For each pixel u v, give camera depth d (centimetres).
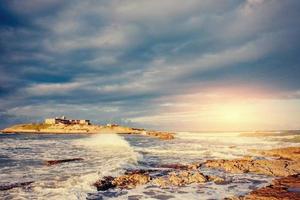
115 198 1323
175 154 3091
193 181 1700
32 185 1485
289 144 4525
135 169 2038
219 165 2280
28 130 13675
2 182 1566
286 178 1777
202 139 6362
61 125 14038
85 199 1259
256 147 3941
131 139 6341
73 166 2136
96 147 3906
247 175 1934
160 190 1491
